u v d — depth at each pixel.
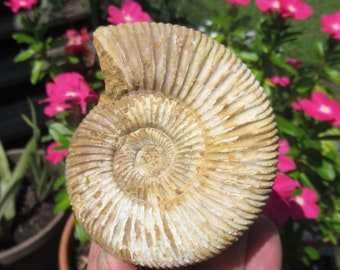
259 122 0.11
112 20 0.20
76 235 0.20
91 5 0.33
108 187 0.12
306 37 0.40
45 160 0.25
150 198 0.12
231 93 0.11
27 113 0.32
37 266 0.24
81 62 0.23
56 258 0.25
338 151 0.22
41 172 0.25
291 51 0.38
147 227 0.12
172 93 0.11
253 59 0.21
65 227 0.23
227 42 0.23
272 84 0.22
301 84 0.22
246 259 0.14
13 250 0.22
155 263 0.12
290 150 0.19
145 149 0.12
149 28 0.12
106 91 0.12
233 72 0.11
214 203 0.11
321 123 0.19
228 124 0.11
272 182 0.12
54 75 0.23
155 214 0.12
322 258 0.24
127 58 0.11
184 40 0.11
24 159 0.24
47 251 0.24
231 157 0.11
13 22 0.32
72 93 0.18
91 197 0.12
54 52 0.31
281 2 0.20
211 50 0.11
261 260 0.14
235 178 0.11
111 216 0.12
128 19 0.20
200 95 0.11
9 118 0.32
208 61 0.11
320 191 0.21
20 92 0.33
